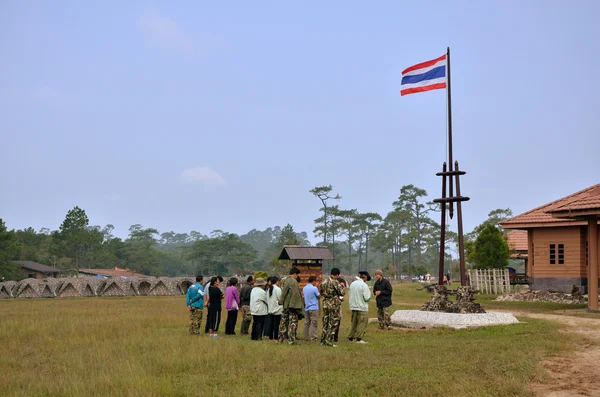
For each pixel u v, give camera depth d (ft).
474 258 149.28
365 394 29.37
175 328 60.59
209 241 458.50
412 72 70.38
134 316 72.84
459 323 60.39
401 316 66.54
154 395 28.35
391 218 442.50
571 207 80.07
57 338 51.67
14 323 63.67
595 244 80.79
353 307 49.78
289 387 31.19
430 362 37.99
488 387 30.25
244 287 58.75
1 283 154.51
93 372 34.53
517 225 115.85
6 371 36.58
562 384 31.81
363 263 539.70
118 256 424.05
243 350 42.57
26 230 411.13
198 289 55.16
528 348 43.06
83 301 121.08
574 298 100.32
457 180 65.82
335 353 41.81
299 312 49.08
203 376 33.81
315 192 442.09
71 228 364.79
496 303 101.76
